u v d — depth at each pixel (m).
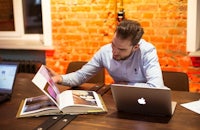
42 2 3.61
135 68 2.15
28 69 3.74
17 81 2.48
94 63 2.31
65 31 3.60
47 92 1.74
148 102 1.64
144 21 3.24
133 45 1.95
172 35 3.17
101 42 3.48
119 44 1.91
